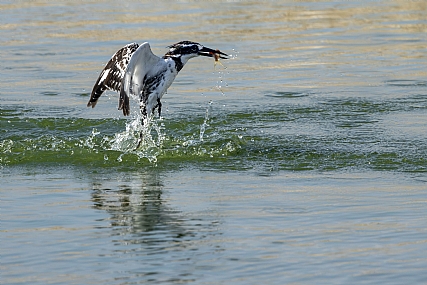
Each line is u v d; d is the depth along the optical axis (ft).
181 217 35.09
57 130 54.03
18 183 41.70
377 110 58.39
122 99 44.21
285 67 74.28
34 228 33.76
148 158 46.78
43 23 96.32
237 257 29.68
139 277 27.89
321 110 58.65
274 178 42.04
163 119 55.98
